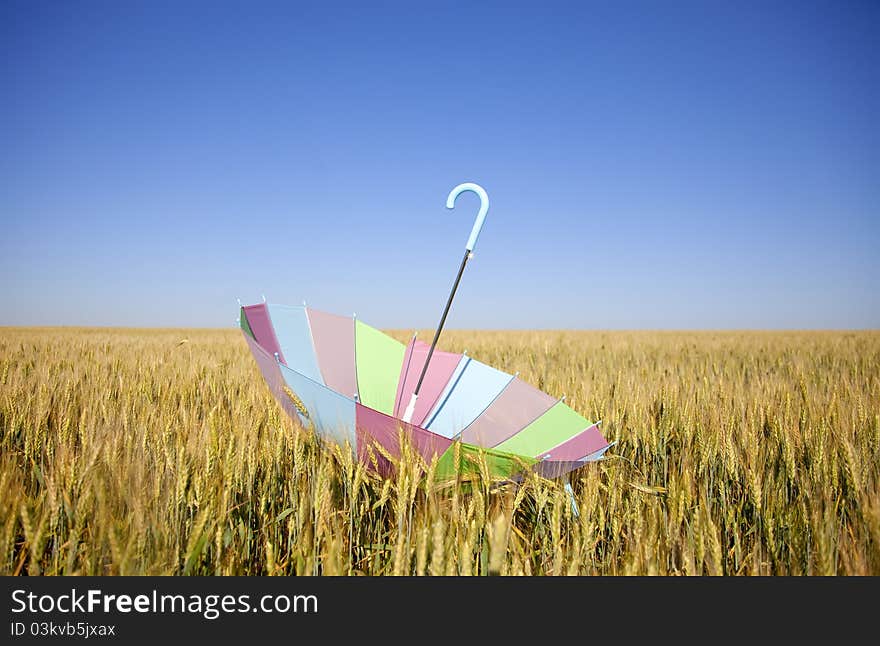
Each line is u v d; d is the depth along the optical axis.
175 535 2.70
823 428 4.34
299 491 3.39
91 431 3.73
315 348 4.64
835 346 19.14
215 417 4.39
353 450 3.32
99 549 2.50
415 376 4.89
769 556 3.11
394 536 2.97
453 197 4.03
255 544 3.29
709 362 13.40
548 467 3.09
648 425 5.36
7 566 2.54
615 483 3.48
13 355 10.56
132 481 2.80
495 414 4.51
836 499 3.57
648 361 14.23
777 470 4.42
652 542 2.67
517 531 3.04
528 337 27.22
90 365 8.84
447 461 3.02
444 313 4.09
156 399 6.30
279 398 3.78
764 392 7.31
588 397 6.54
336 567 2.54
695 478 4.05
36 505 2.85
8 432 4.49
